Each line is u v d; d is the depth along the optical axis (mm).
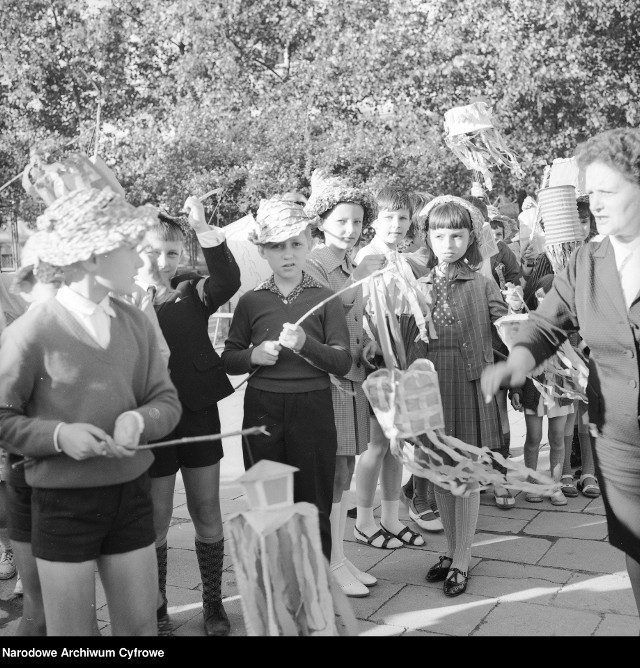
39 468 2088
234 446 6129
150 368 2293
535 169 14336
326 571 2152
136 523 2193
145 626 2230
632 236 2162
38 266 2107
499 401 4477
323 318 3143
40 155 2861
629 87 15062
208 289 3059
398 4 14969
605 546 3881
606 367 2227
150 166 14867
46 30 16656
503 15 13945
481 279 3545
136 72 17328
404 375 2535
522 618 3092
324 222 3514
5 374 2055
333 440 3074
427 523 4215
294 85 16000
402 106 14562
